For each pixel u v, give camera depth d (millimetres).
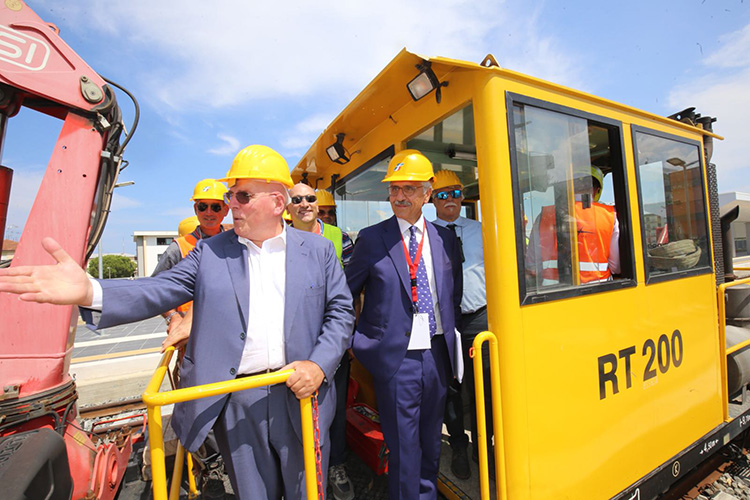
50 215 1896
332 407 1578
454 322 1880
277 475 1513
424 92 1810
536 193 1773
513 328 1612
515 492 1595
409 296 1797
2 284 1084
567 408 1766
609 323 1954
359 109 2312
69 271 1146
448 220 2434
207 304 1427
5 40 1812
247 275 1469
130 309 1257
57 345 1897
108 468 2182
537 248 1767
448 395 2238
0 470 1185
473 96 1700
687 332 2406
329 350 1463
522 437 1612
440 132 2334
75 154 1955
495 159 1622
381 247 1878
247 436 1437
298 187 2461
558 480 1722
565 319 1781
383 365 1790
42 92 1865
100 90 1998
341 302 1625
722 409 2660
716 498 2461
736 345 2814
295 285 1501
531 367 1652
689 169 2582
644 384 2107
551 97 1838
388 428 1789
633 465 2033
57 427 1877
